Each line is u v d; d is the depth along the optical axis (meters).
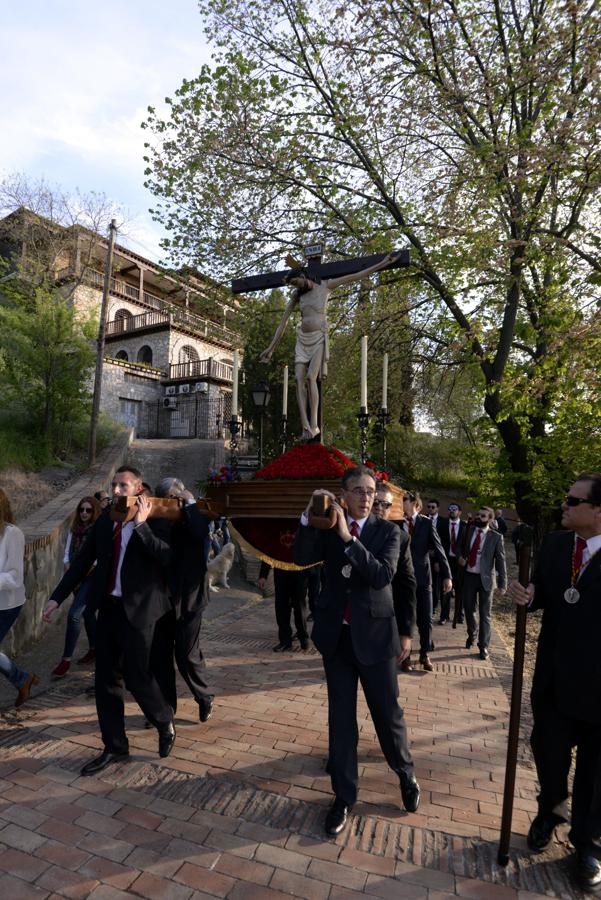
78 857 2.39
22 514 9.10
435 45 9.48
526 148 8.00
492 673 5.30
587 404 8.42
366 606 2.79
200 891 2.20
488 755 3.51
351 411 15.28
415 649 6.12
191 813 2.74
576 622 2.48
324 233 11.76
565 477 9.20
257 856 2.42
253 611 7.85
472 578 6.21
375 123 10.23
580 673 2.43
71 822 2.64
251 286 5.13
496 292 9.81
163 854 2.42
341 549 2.86
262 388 7.65
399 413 18.33
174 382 24.91
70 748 3.41
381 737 2.83
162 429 24.75
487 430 11.42
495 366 10.54
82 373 13.35
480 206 8.82
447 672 5.29
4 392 12.64
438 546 5.57
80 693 4.37
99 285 23.95
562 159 7.67
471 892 2.24
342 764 2.68
